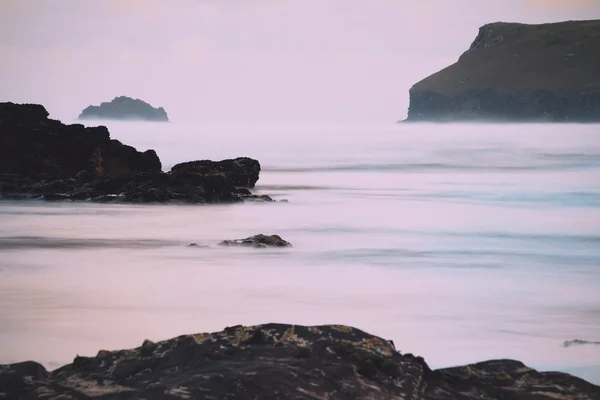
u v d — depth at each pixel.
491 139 176.25
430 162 87.31
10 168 47.75
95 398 6.43
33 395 6.52
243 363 6.92
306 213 38.09
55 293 19.03
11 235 29.69
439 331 15.84
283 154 107.25
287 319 16.72
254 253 25.56
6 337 14.88
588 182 58.22
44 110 51.91
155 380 6.77
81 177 46.34
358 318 16.92
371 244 27.92
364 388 6.73
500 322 16.61
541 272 22.69
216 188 43.22
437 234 30.67
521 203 43.22
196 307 17.72
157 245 27.31
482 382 7.42
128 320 16.39
